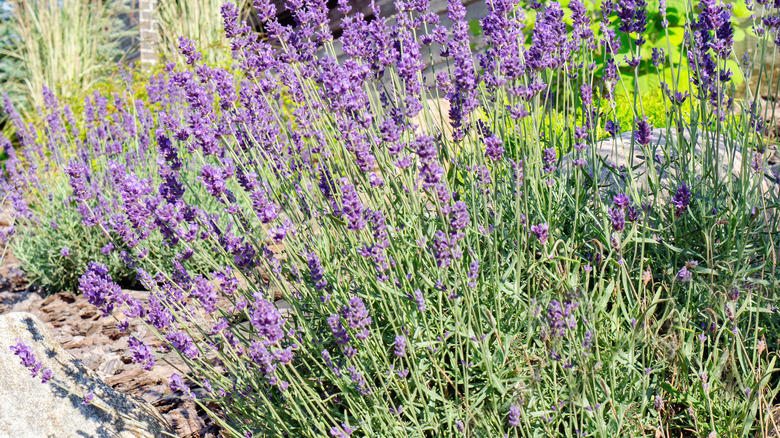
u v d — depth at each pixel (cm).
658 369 169
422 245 178
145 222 186
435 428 163
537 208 195
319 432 182
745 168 191
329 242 207
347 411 192
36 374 180
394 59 212
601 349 174
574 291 159
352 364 180
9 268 515
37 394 198
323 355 166
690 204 202
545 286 184
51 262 431
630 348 160
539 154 195
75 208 439
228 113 209
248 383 186
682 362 162
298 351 190
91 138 496
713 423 155
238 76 602
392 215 196
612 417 157
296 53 216
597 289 193
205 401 251
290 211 207
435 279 181
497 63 194
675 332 169
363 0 564
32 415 194
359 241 184
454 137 214
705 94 212
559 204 209
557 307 150
